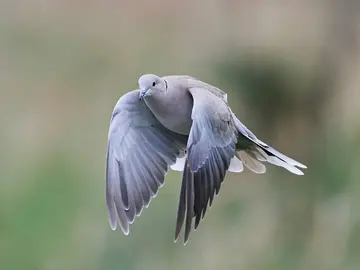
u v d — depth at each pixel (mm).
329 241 13109
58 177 14539
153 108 7254
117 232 13117
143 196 7504
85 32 17328
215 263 12844
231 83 14617
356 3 15375
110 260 13000
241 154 8008
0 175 14594
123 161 7477
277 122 14242
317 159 14000
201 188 6934
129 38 17016
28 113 15914
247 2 16250
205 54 15906
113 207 7414
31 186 14383
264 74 14453
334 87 14625
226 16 16422
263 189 13539
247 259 12922
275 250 13039
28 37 17406
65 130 15453
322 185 13734
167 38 16812
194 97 7133
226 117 7215
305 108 14328
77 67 16766
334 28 15430
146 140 7582
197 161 6938
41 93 16391
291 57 14883
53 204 14141
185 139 7609
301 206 13414
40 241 13625
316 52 15000
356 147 14055
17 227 13859
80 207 14031
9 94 16422
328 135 14195
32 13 17625
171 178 13336
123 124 7512
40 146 15180
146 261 12891
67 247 13500
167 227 13008
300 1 15812
